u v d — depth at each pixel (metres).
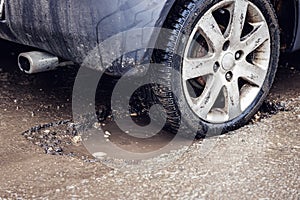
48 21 2.79
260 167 2.71
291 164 2.74
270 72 3.11
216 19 2.96
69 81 3.54
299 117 3.14
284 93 3.40
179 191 2.55
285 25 3.34
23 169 2.69
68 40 2.79
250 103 3.05
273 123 3.08
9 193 2.54
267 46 3.06
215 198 2.52
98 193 2.54
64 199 2.51
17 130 2.98
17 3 2.86
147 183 2.60
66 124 3.07
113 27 2.67
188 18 2.77
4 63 3.73
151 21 2.68
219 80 2.93
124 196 2.53
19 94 3.35
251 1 2.94
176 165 2.73
